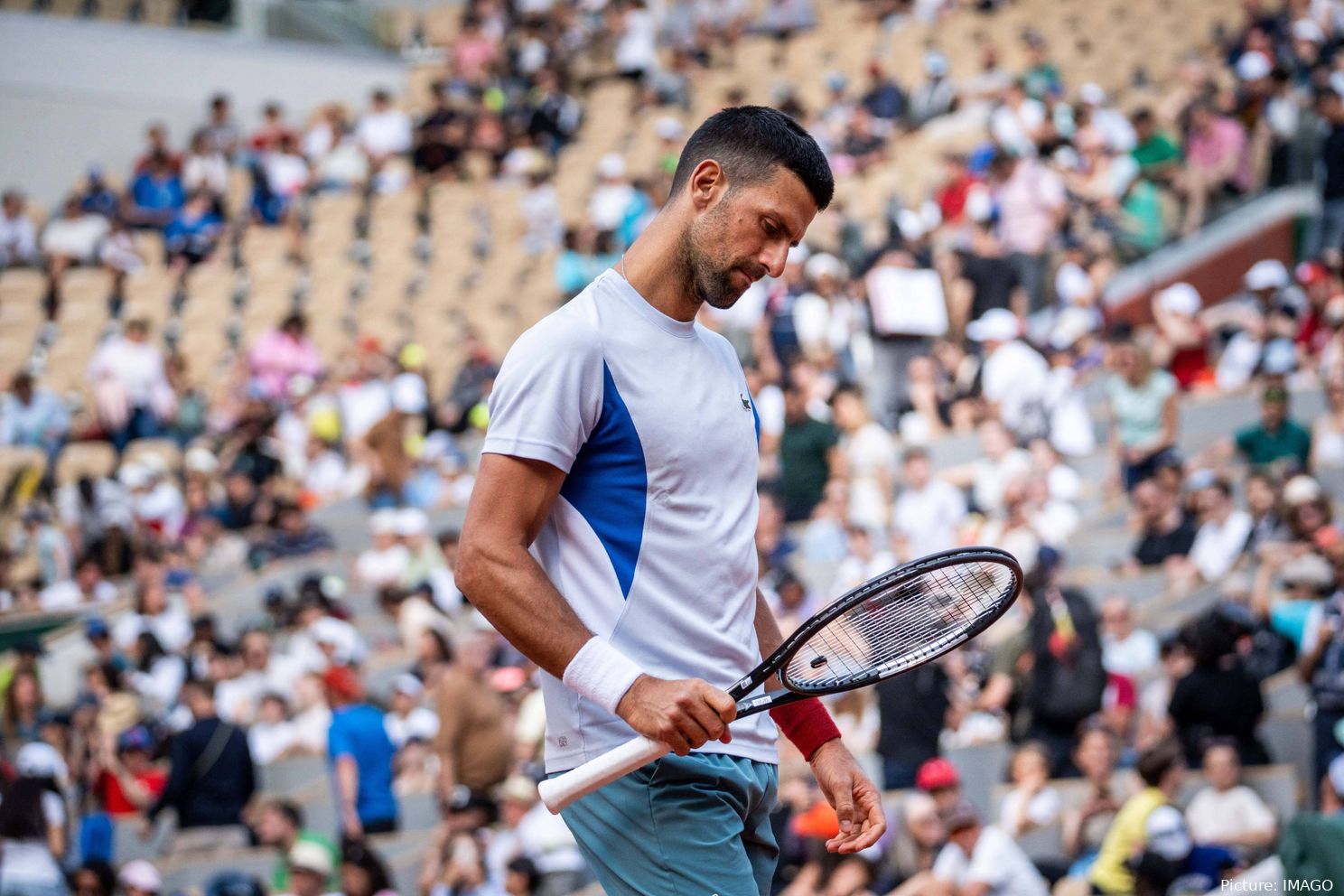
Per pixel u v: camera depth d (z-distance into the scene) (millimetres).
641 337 5605
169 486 30938
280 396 34219
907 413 26875
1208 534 21625
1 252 41406
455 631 25281
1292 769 16594
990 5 45562
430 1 55750
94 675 24453
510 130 45250
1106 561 23078
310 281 40031
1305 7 37906
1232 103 33062
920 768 18031
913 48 44188
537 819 18156
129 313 39250
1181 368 27156
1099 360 27688
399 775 21047
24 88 47500
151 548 29375
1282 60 36969
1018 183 30453
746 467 5777
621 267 5730
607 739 5551
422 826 20562
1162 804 15477
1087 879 16125
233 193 44000
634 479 5551
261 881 19531
